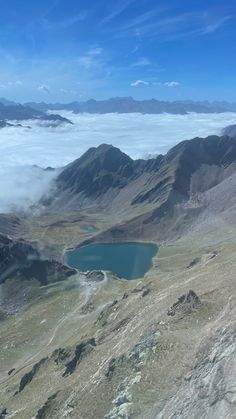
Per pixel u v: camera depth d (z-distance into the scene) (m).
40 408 76.19
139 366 63.91
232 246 133.75
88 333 116.00
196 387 54.25
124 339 84.19
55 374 96.19
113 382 66.38
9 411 90.31
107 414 59.66
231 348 55.12
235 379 51.22
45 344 146.38
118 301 126.00
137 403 57.53
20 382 106.50
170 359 61.19
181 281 110.12
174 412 53.59
